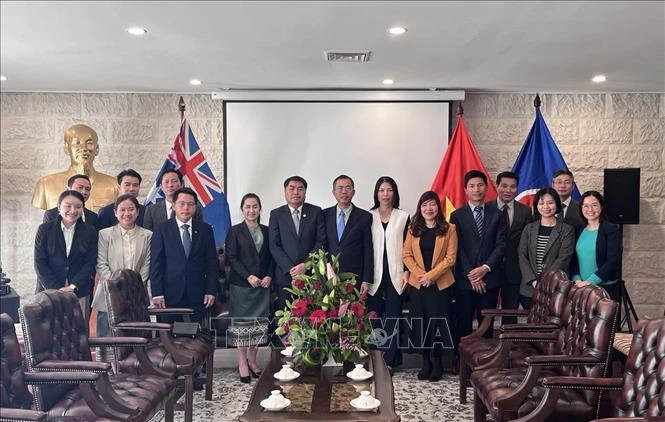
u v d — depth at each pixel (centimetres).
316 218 453
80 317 297
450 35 366
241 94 557
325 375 301
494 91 565
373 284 458
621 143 568
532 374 267
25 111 567
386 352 459
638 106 567
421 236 445
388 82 521
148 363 322
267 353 497
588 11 319
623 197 525
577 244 427
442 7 313
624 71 470
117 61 434
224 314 472
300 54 414
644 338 238
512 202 480
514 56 420
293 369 310
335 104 564
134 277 368
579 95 568
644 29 352
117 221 460
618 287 445
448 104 561
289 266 439
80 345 292
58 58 423
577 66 453
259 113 566
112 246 412
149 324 338
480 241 450
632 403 234
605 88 547
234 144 569
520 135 571
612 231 414
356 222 454
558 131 571
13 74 482
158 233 412
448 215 525
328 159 567
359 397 255
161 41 378
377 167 566
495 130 572
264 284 443
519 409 271
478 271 439
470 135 574
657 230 566
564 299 326
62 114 569
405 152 564
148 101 572
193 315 416
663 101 565
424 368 452
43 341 262
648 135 566
